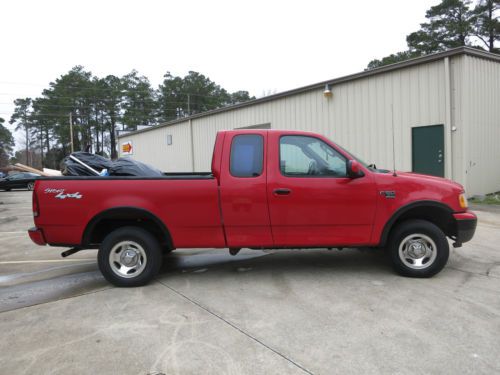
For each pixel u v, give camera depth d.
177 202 4.71
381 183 4.69
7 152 91.75
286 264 5.73
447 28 39.78
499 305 3.93
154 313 3.97
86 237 4.77
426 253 4.79
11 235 9.19
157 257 4.86
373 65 48.69
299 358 3.00
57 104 72.94
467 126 10.96
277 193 4.67
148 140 28.00
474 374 2.73
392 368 2.82
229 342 3.29
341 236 4.75
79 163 5.41
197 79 80.19
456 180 11.10
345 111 13.97
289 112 16.20
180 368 2.90
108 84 75.94
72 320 3.85
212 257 6.34
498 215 9.10
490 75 12.05
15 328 3.69
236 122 19.33
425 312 3.78
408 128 12.10
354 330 3.44
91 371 2.89
